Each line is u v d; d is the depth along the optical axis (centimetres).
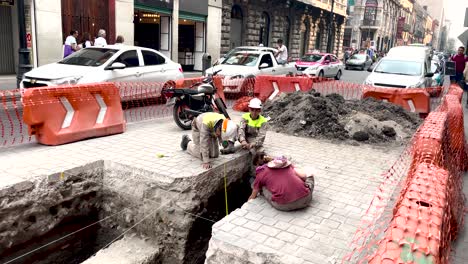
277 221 421
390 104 979
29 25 1398
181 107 775
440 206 233
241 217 427
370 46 5478
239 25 2694
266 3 2842
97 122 709
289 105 916
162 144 670
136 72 1049
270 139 765
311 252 363
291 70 1593
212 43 2309
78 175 535
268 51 1484
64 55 1334
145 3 1834
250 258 362
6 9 1420
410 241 192
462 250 409
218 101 782
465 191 586
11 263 470
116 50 1045
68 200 523
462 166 669
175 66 1205
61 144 645
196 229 525
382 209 438
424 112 1046
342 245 377
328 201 481
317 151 697
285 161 449
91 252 568
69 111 668
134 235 543
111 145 654
